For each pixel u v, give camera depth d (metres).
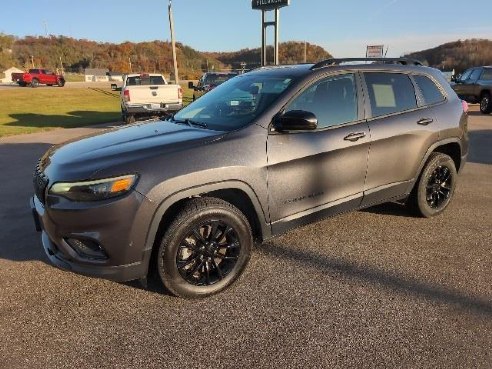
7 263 3.76
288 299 3.13
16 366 2.48
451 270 3.53
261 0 21.59
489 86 15.76
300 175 3.43
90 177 2.79
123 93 13.29
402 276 3.44
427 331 2.73
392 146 4.02
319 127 3.57
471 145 9.39
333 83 3.72
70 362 2.51
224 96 3.97
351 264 3.66
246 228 3.25
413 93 4.32
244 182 3.15
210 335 2.74
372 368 2.41
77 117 18.80
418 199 4.52
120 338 2.72
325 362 2.47
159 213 2.88
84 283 3.41
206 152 3.03
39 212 3.05
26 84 46.34
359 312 2.95
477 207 5.10
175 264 3.02
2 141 11.12
